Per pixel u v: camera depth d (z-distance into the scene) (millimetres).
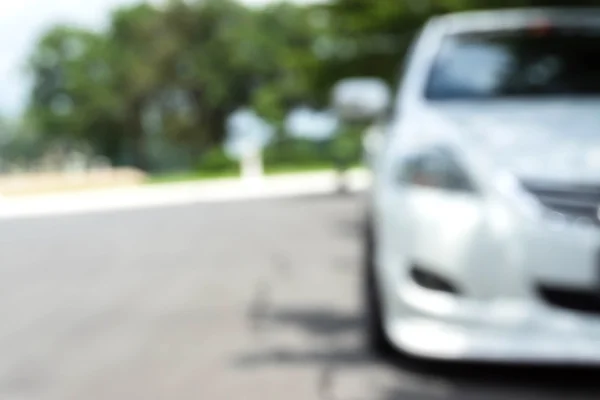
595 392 4129
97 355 5055
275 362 4750
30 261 9461
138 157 60906
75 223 14297
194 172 37094
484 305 4121
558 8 11781
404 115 4969
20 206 19625
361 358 4777
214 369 4645
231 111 57938
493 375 4406
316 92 18281
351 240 10016
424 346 4215
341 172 19281
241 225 12320
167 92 57531
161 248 10008
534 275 4059
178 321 5879
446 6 13867
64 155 69625
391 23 15398
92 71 58125
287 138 48125
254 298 6617
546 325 4043
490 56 5480
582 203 4051
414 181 4375
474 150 4301
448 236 4176
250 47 55281
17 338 5590
